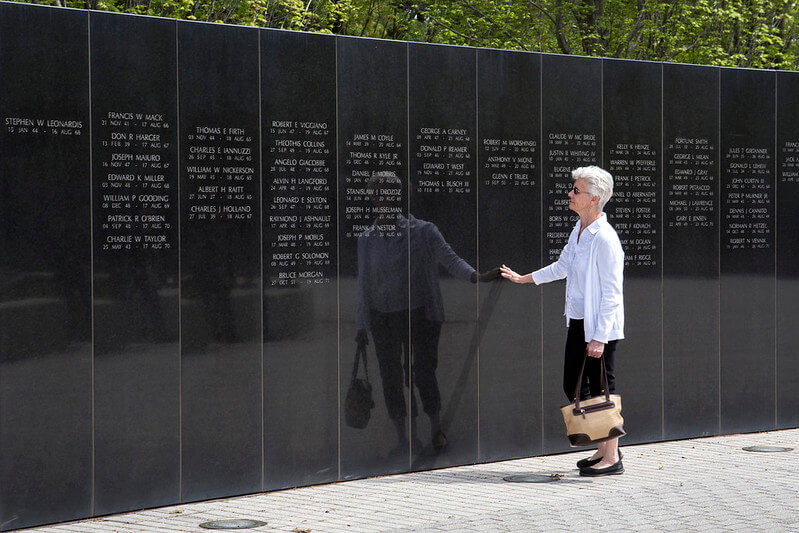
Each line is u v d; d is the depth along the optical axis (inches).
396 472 312.0
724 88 370.9
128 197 264.1
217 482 280.5
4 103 246.2
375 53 304.7
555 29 735.7
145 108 266.2
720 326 372.5
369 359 305.9
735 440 365.7
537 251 335.9
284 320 290.7
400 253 310.7
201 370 276.8
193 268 274.7
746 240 376.8
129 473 266.2
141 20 265.3
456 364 321.7
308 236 294.0
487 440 328.2
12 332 248.2
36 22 250.4
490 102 326.0
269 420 288.8
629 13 720.3
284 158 289.3
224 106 278.7
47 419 253.4
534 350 336.2
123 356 264.2
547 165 337.1
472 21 749.3
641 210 355.3
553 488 289.0
